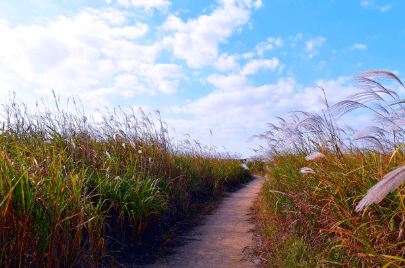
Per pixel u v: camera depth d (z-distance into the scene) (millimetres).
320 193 3725
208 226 5348
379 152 3623
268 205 5551
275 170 6035
